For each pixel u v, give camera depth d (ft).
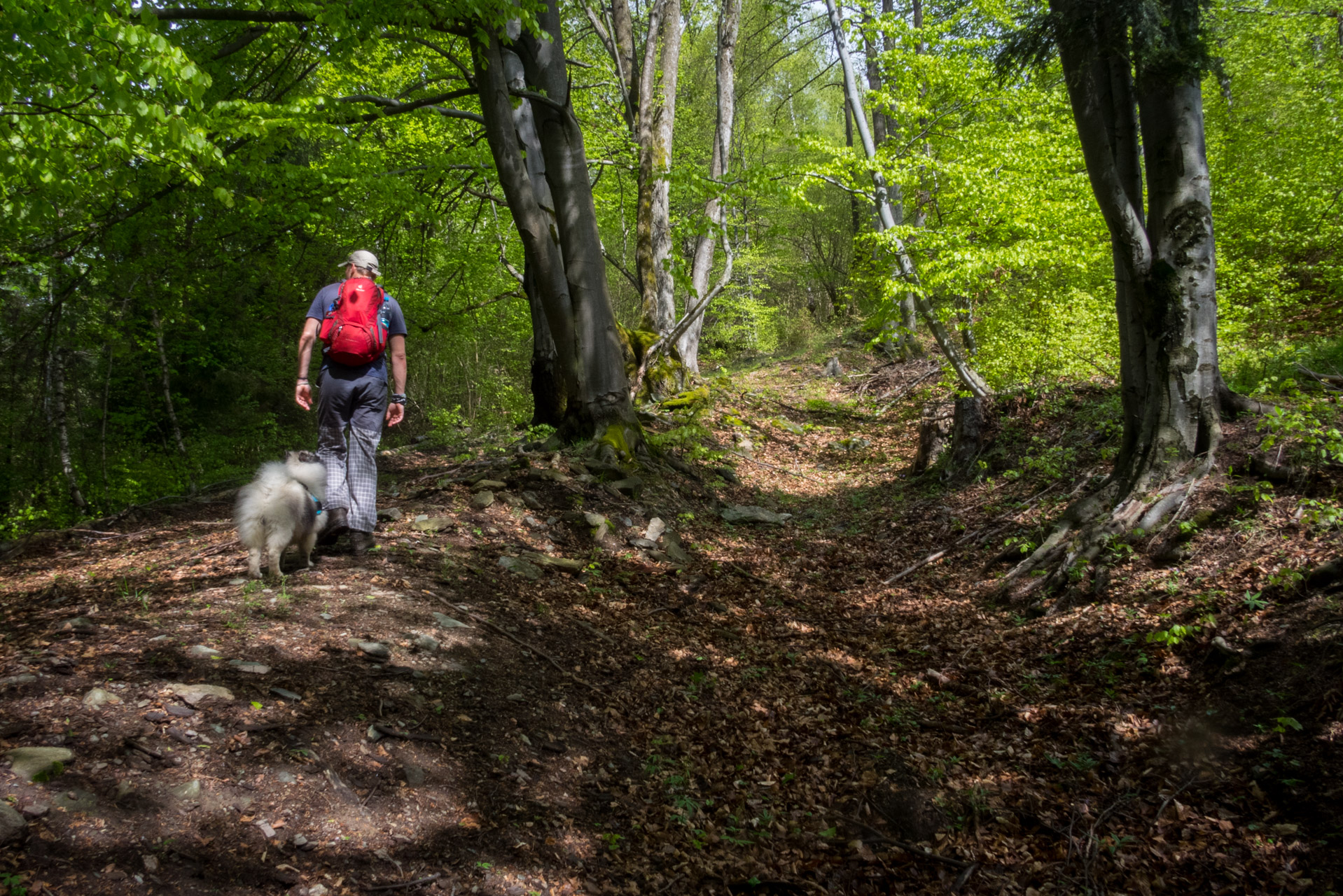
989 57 35.53
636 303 84.94
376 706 11.14
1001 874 10.50
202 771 8.84
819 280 90.89
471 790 10.40
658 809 11.75
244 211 34.94
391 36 25.93
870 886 10.46
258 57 32.14
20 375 46.26
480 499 22.94
